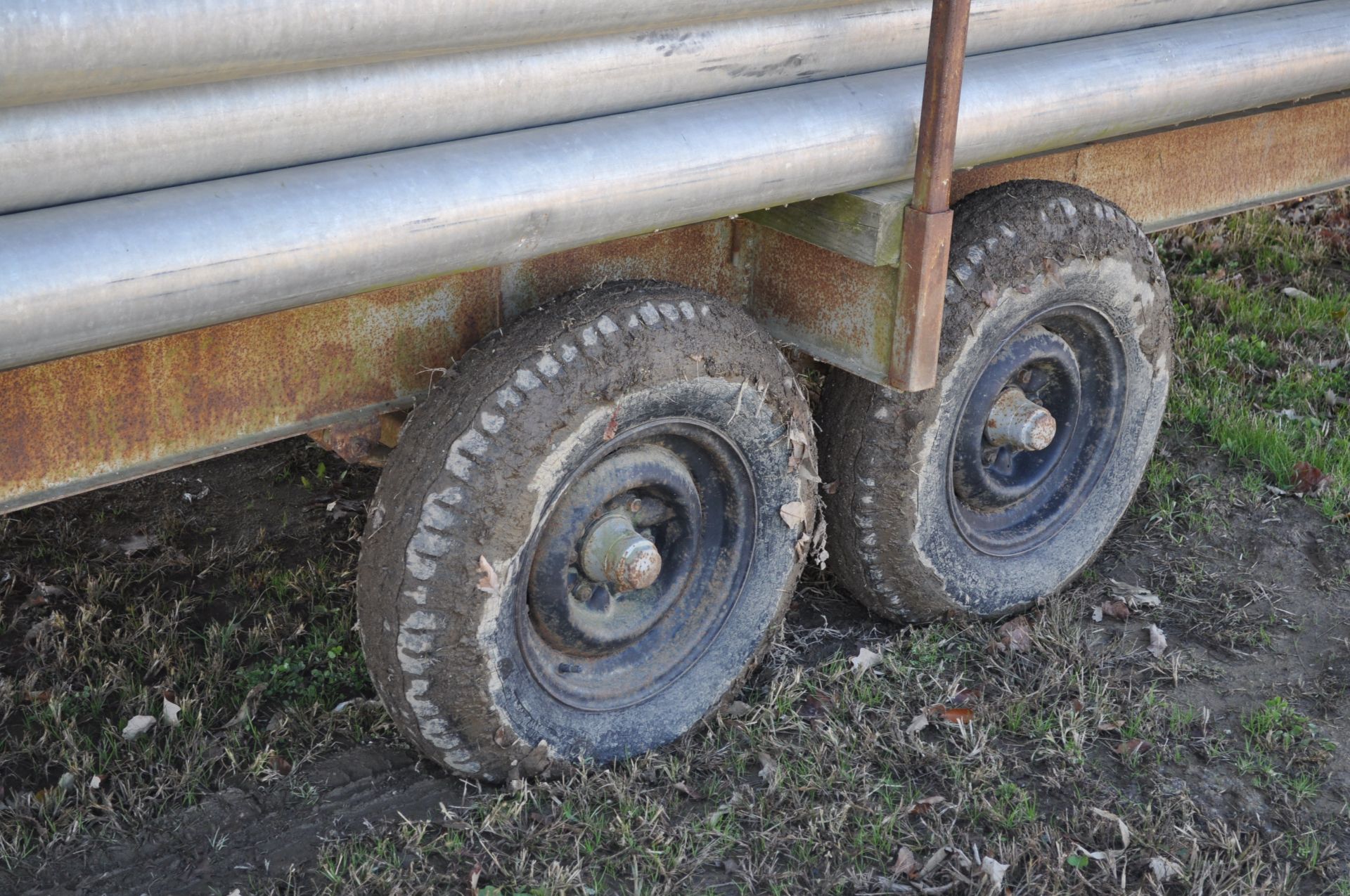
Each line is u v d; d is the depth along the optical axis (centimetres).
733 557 327
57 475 233
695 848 296
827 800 314
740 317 300
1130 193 397
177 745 321
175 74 196
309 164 223
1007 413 359
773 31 270
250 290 208
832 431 343
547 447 268
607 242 275
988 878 288
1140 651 379
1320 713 357
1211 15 350
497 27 226
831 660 361
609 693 316
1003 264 332
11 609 375
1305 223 691
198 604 381
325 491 441
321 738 327
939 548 361
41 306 187
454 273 238
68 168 195
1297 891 296
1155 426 407
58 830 294
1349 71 372
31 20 177
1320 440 484
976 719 343
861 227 289
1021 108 296
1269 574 420
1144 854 300
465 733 288
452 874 286
